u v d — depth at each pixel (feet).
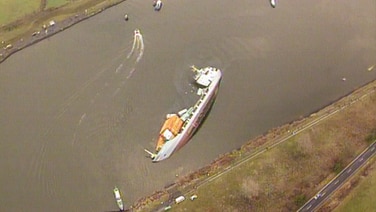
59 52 509.35
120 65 502.79
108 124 470.39
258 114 484.33
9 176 444.55
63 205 434.30
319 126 476.95
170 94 487.61
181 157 458.50
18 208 432.25
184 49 516.32
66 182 442.91
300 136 469.98
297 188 444.14
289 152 460.55
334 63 518.37
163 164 454.40
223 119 479.41
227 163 453.58
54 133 464.24
